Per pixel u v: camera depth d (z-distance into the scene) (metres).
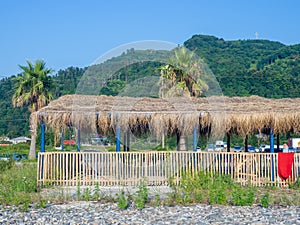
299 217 10.86
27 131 66.31
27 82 42.97
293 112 17.69
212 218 10.73
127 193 14.72
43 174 16.53
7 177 17.61
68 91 59.34
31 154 41.25
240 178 16.98
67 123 17.91
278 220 10.51
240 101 19.83
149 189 15.16
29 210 11.93
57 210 11.89
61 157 16.77
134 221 10.39
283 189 16.27
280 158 17.00
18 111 67.69
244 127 18.14
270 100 19.91
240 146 37.56
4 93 71.31
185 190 14.51
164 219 10.62
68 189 15.51
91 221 10.44
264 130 20.94
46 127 18.36
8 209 12.11
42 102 43.09
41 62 43.44
